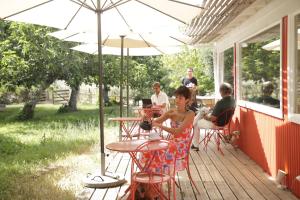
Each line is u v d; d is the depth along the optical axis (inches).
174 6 194.5
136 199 188.7
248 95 329.1
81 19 250.4
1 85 618.2
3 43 519.8
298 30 207.9
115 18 245.0
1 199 207.0
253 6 257.4
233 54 385.7
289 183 215.9
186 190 218.8
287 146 217.5
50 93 1106.1
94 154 326.6
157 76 905.5
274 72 247.6
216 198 204.7
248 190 218.4
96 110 840.9
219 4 216.7
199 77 755.4
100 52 234.7
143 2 199.9
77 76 702.5
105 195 210.2
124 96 882.8
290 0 211.5
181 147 197.3
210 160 301.3
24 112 704.4
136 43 371.2
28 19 233.5
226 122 332.5
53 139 414.0
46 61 637.9
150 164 180.1
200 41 423.8
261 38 281.7
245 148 327.6
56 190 216.8
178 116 203.6
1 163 301.9
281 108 225.8
